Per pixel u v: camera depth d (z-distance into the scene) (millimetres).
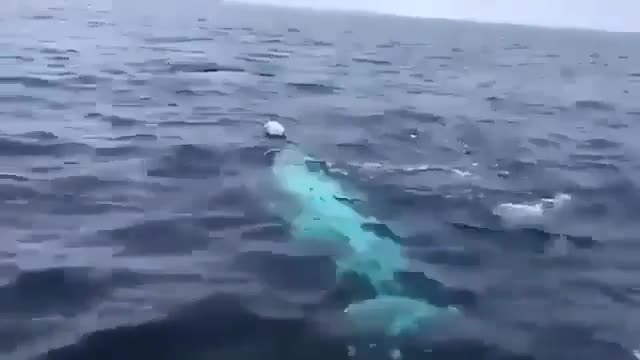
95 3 110125
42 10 81250
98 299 10742
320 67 47469
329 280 11508
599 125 31734
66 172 17688
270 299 10891
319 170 18922
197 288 11266
